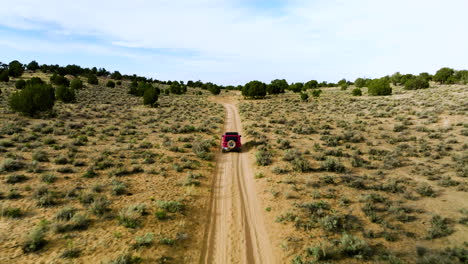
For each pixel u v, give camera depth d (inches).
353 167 645.3
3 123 979.9
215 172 650.2
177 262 302.0
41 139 805.2
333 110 1786.4
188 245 340.2
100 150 740.7
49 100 1258.6
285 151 773.9
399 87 3307.1
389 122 1218.6
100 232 336.2
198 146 828.0
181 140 952.9
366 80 4005.9
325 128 1163.3
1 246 285.6
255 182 573.0
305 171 620.1
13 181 465.4
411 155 714.8
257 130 1166.3
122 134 1008.9
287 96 3255.4
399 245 332.5
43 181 478.9
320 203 440.8
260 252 331.3
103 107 1801.2
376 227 375.9
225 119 1652.3
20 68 3331.7
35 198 408.2
